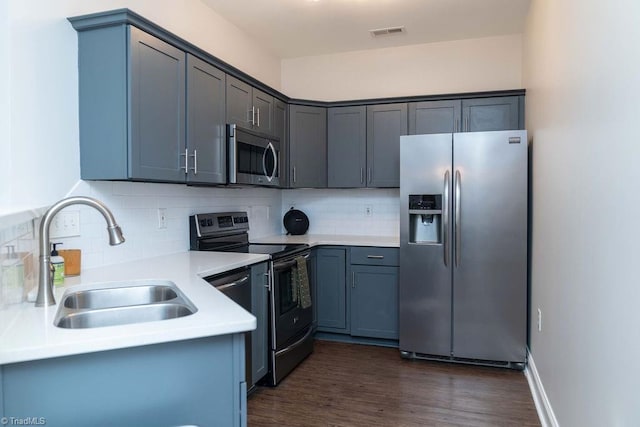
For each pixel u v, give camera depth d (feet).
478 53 12.62
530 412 8.07
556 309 6.91
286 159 12.46
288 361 9.86
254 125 10.56
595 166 4.78
